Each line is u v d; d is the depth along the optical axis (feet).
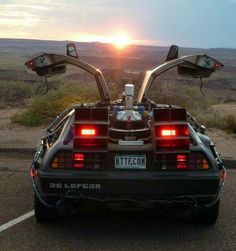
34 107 41.24
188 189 14.46
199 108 51.57
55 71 20.02
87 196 14.44
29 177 23.57
